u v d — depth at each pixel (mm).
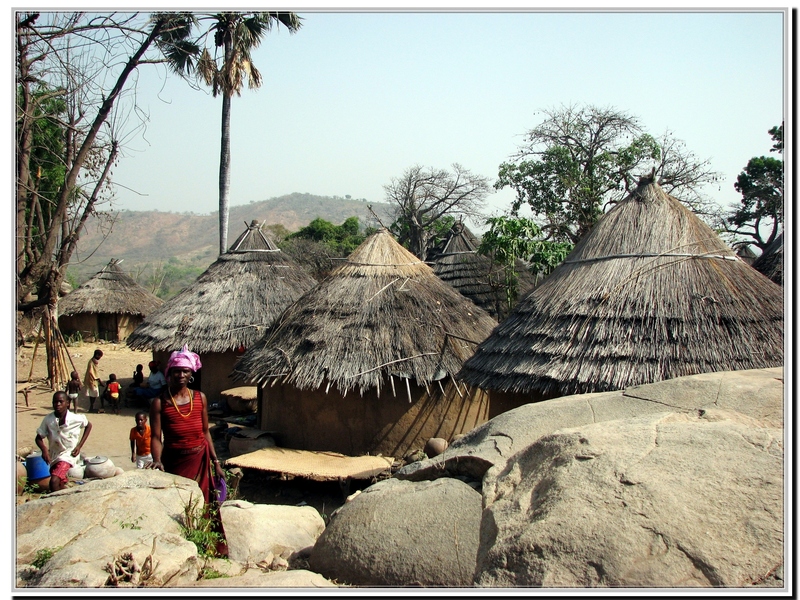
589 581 2977
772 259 14000
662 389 4656
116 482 4613
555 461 3750
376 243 11570
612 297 7434
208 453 5199
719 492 3211
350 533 4234
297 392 10359
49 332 15320
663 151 23406
